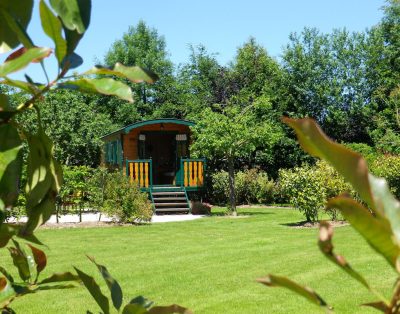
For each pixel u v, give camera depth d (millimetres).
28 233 857
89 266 8203
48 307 5809
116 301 938
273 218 16219
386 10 30266
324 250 590
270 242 10648
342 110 30172
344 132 30047
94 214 17953
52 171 875
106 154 24266
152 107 36250
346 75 30391
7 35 852
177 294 6422
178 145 20094
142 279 7281
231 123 17484
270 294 6289
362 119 29484
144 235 12242
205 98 29703
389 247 525
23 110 820
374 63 30172
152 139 20516
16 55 861
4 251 9031
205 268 8000
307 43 31141
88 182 15172
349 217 526
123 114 34656
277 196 23766
